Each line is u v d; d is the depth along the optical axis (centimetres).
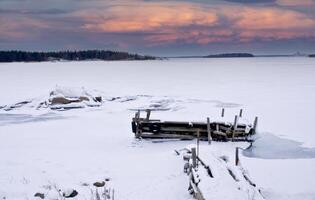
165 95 4253
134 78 7112
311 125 2439
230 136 1986
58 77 7381
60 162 1502
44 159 1559
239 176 1072
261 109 3181
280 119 2680
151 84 5747
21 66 14000
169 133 2031
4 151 1741
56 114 3053
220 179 1020
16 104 3522
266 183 1277
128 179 1260
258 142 1962
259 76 7394
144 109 3266
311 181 1300
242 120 2077
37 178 1274
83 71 9812
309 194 1172
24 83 5944
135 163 1459
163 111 3144
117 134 2183
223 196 908
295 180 1311
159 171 1327
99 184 1191
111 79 6838
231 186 982
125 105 3512
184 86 5384
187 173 1243
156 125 2020
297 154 1714
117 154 1662
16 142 1977
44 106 3381
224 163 1186
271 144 1917
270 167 1477
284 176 1357
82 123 2605
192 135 2020
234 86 5322
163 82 6125
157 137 2020
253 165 1508
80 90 3600
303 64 14700
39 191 1124
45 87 5222
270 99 3838
